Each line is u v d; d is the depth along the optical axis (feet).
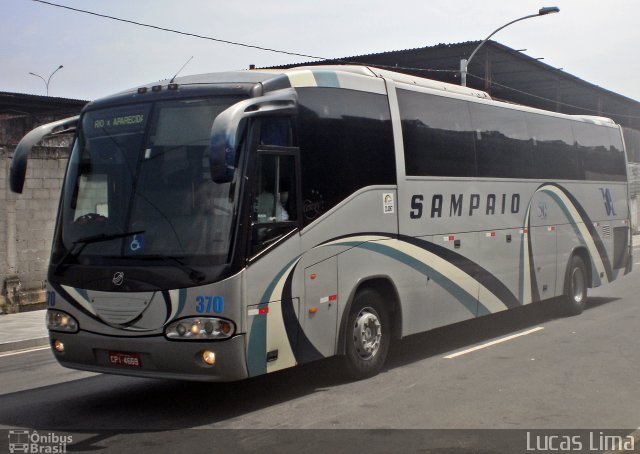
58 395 29.14
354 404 26.20
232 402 27.07
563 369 31.17
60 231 26.84
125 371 25.08
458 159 36.22
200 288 23.62
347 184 28.99
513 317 47.21
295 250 26.22
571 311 47.03
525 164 42.39
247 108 23.49
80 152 27.22
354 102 29.96
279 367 25.58
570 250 47.09
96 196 26.32
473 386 28.53
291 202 26.30
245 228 24.20
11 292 55.77
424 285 33.32
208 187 24.49
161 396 28.45
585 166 49.93
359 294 29.76
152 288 24.13
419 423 23.53
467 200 36.78
